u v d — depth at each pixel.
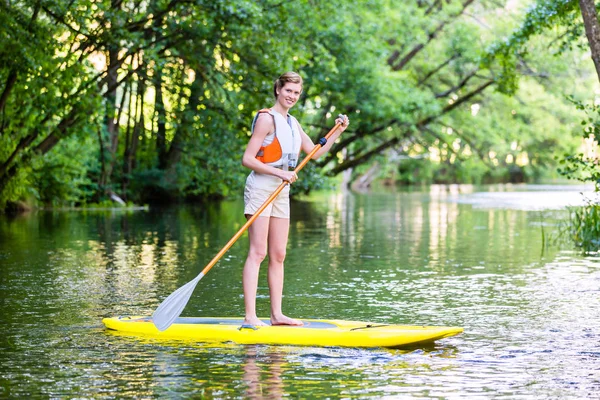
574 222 15.77
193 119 25.06
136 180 30.33
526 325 7.20
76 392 5.11
